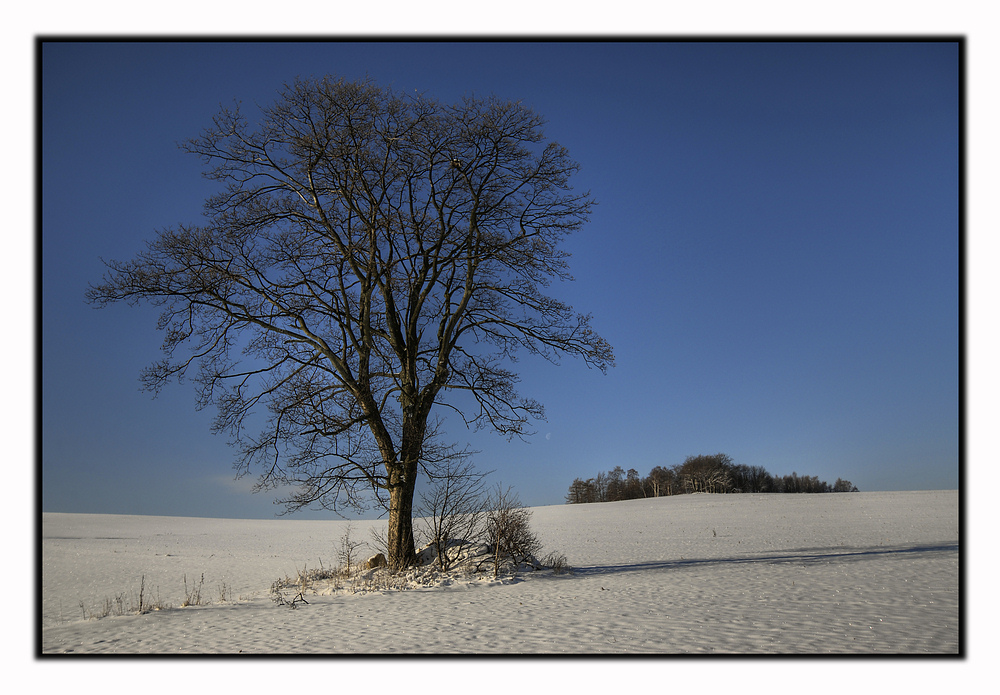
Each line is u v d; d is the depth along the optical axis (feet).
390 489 62.23
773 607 37.40
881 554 67.77
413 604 46.44
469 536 62.08
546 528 178.50
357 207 62.69
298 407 58.23
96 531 222.07
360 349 62.13
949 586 41.88
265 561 115.55
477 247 63.31
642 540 124.06
